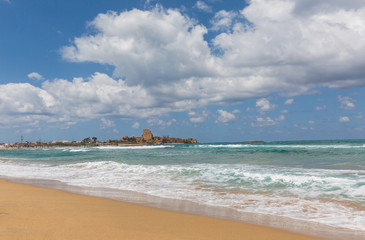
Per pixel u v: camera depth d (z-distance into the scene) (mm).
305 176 10477
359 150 28328
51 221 4633
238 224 5109
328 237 4418
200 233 4414
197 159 22922
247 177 11414
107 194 8617
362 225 5152
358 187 8586
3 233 3748
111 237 3854
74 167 18281
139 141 198250
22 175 14609
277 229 4832
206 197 8023
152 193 8750
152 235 4125
